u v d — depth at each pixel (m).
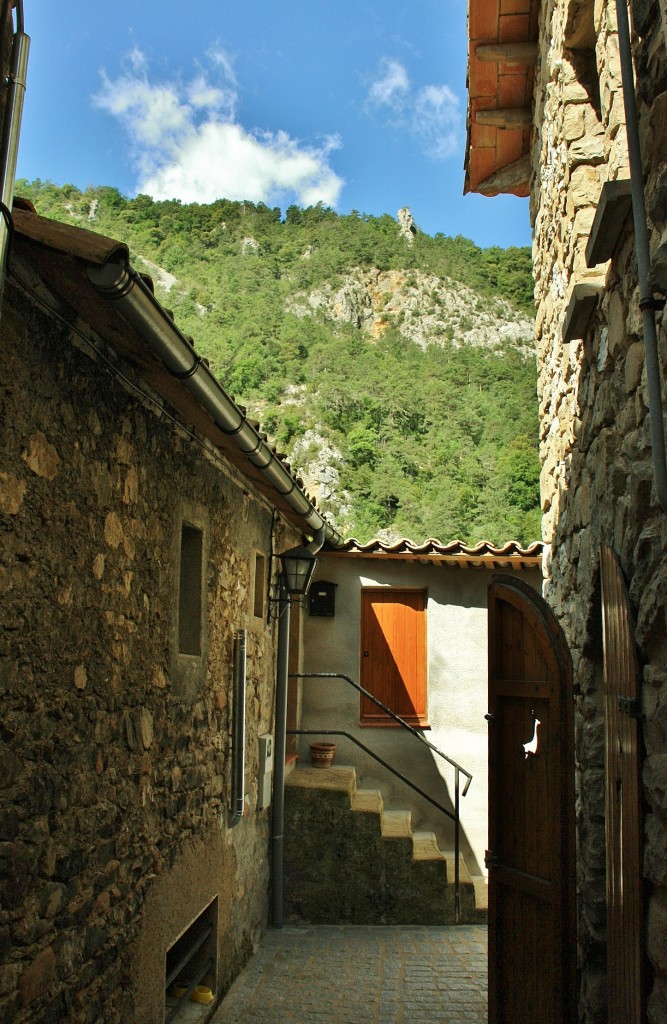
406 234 103.69
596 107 4.09
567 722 3.45
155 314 2.98
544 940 3.52
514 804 3.93
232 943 5.61
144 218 80.25
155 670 4.00
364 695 8.62
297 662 8.55
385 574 8.98
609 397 3.20
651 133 2.47
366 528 47.03
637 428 2.73
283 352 64.62
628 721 2.68
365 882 7.25
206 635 4.96
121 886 3.54
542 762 3.63
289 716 8.27
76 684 3.10
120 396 3.57
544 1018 3.48
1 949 2.54
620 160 3.24
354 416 57.94
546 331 5.31
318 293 90.75
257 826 6.49
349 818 7.31
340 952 6.39
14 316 2.67
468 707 8.81
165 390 3.85
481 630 8.92
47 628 2.88
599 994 3.54
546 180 5.11
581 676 3.93
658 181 2.36
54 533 2.95
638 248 2.46
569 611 4.40
